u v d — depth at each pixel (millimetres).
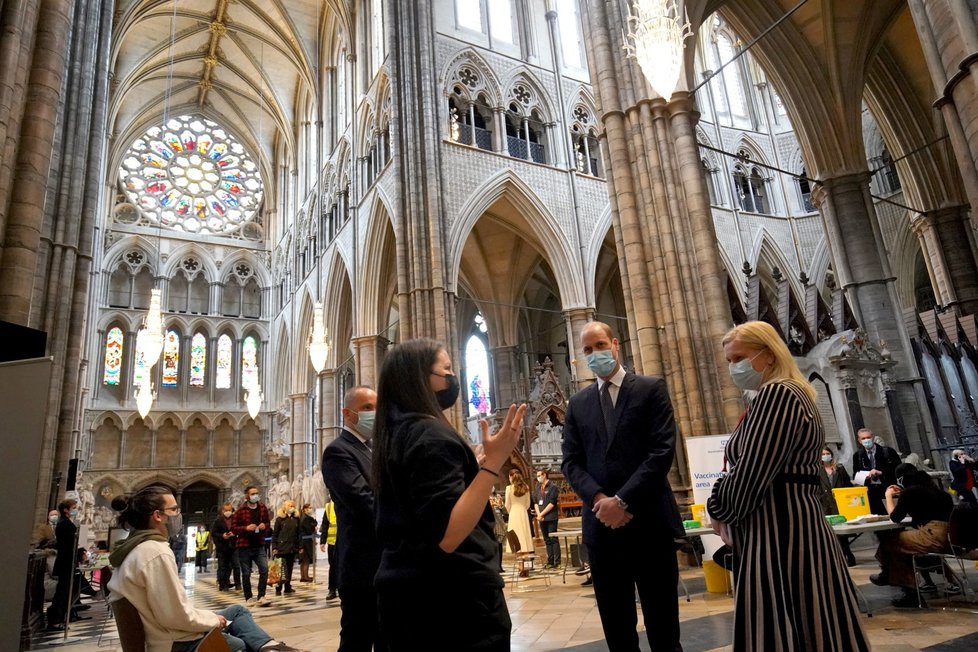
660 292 11914
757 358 3064
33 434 2818
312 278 34344
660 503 3768
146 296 38156
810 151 17906
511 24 28141
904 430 13633
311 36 36094
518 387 29328
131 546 4020
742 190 31438
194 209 41281
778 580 2568
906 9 16797
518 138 26109
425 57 23594
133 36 35219
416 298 20812
